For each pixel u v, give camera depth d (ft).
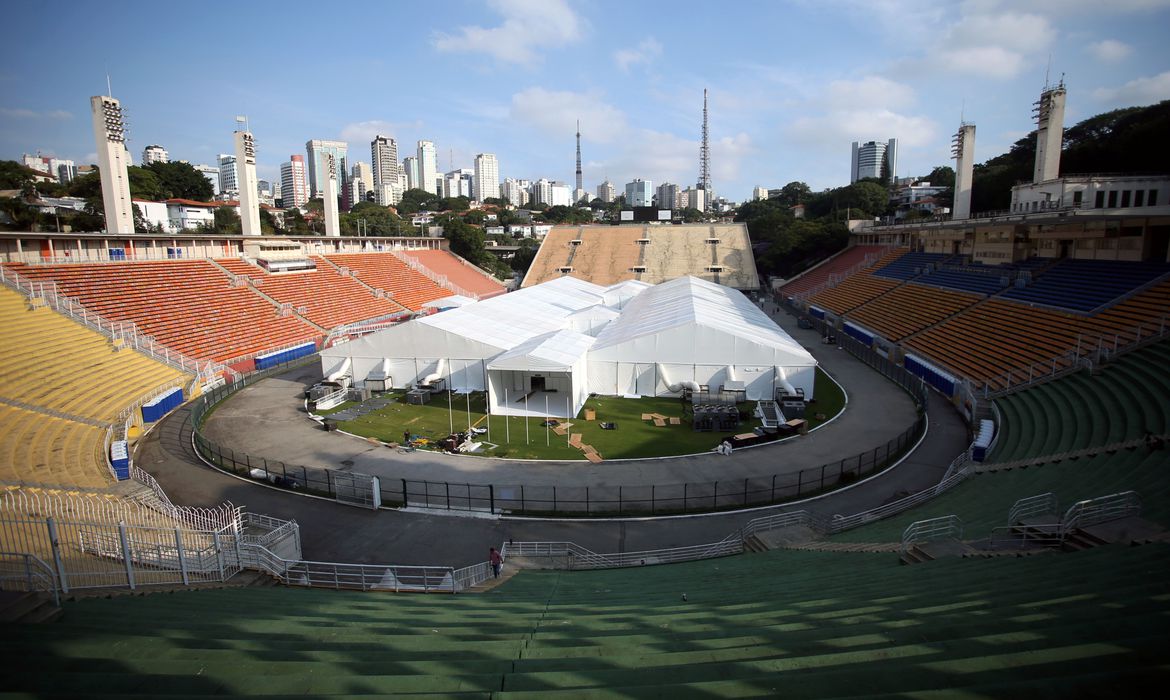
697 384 133.80
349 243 318.65
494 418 123.85
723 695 22.11
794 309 287.07
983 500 73.20
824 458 101.71
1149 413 85.30
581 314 191.52
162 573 53.98
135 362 137.49
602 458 101.86
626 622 37.14
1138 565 37.91
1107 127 267.59
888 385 148.05
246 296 202.08
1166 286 126.31
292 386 152.35
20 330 127.13
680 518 82.33
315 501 87.97
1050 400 107.14
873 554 58.39
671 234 387.96
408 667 27.40
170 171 440.45
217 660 28.73
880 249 301.43
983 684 21.11
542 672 25.82
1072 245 172.35
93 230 274.98
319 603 45.96
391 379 146.20
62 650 29.32
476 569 67.10
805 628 31.48
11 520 44.86
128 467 92.89
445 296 296.71
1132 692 18.90
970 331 160.97
